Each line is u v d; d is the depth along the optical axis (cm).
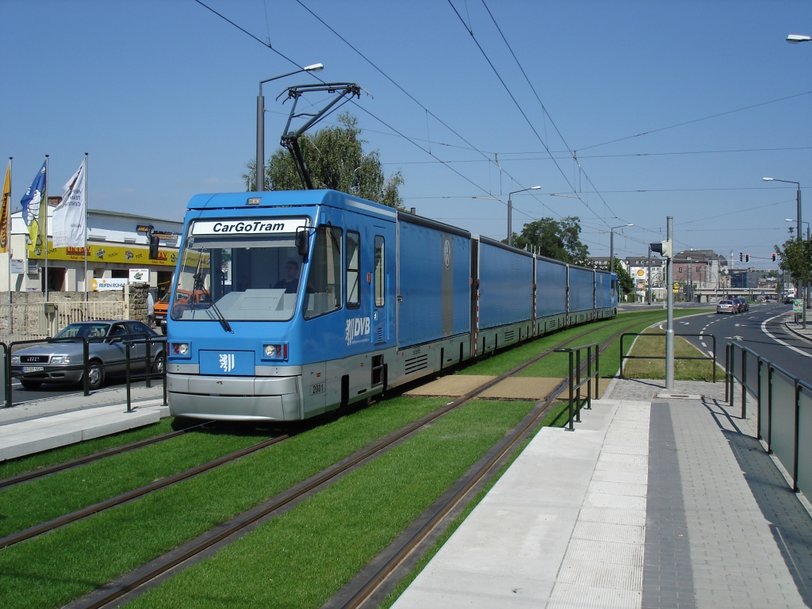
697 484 810
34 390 1731
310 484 845
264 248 1135
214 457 986
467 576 558
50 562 613
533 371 1950
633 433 1082
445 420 1227
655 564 584
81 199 3359
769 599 520
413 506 752
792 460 811
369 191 4384
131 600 542
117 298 3484
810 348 3206
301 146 4222
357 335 1268
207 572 582
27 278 4325
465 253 1970
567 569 572
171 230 5716
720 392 1523
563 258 7638
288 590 547
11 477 883
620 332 3806
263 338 1078
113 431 1122
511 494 771
